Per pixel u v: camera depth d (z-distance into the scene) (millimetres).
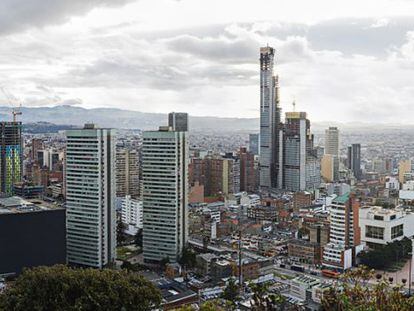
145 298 129125
